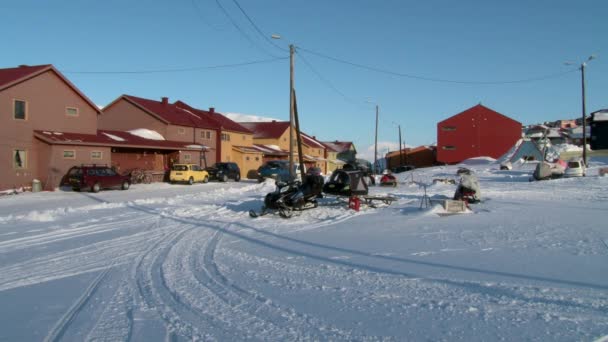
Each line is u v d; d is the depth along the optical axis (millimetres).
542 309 5578
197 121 45812
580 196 21172
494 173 44344
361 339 4875
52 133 29625
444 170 51969
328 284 7055
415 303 5988
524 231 11336
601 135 63250
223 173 40562
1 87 26500
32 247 10570
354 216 15383
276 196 15445
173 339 5051
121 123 42969
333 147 97250
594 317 5266
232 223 14281
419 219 14062
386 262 8398
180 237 11812
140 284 7348
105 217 15859
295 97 26047
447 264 8062
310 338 4953
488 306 5750
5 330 5426
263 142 63281
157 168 40125
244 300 6375
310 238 11375
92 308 6188
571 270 7375
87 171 27656
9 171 27469
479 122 76375
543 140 63531
